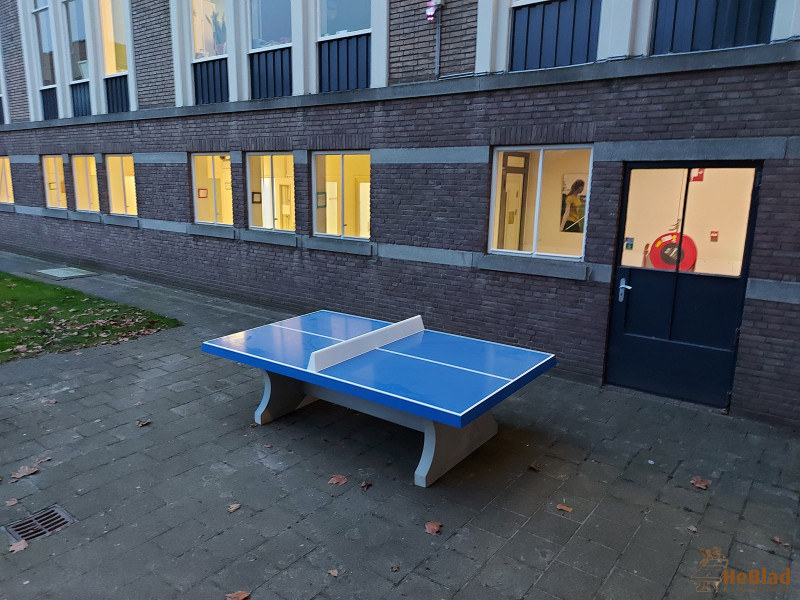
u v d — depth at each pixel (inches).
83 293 398.3
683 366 222.2
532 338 255.1
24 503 149.7
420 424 167.9
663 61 204.2
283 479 164.6
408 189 282.7
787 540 138.6
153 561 127.9
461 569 127.2
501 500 155.6
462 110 257.4
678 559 131.4
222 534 138.2
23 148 530.3
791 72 184.2
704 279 212.7
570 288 240.5
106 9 427.5
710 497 157.6
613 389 237.6
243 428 197.3
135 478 163.2
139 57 403.2
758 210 195.6
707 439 193.3
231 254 378.9
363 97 288.0
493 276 261.4
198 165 389.1
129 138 424.8
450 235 271.6
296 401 210.5
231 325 327.0
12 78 525.7
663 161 212.4
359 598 117.6
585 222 234.8
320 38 308.3
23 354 266.7
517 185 253.1
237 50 343.9
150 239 432.5
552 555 132.5
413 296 291.9
